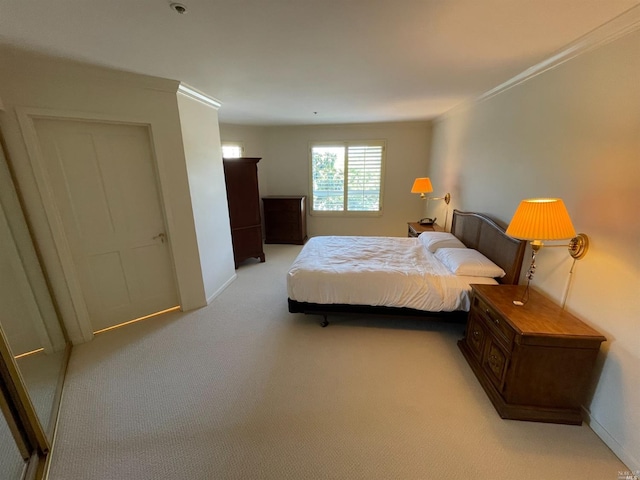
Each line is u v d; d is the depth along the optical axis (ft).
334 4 4.37
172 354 7.64
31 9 4.36
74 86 6.96
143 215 8.84
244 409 5.86
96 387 6.48
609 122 4.97
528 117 7.36
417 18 4.80
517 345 5.24
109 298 8.71
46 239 7.20
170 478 4.56
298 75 7.84
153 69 7.22
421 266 8.85
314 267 8.70
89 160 7.72
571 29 5.11
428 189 13.75
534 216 5.41
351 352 7.66
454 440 5.14
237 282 12.55
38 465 4.68
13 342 6.05
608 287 4.99
